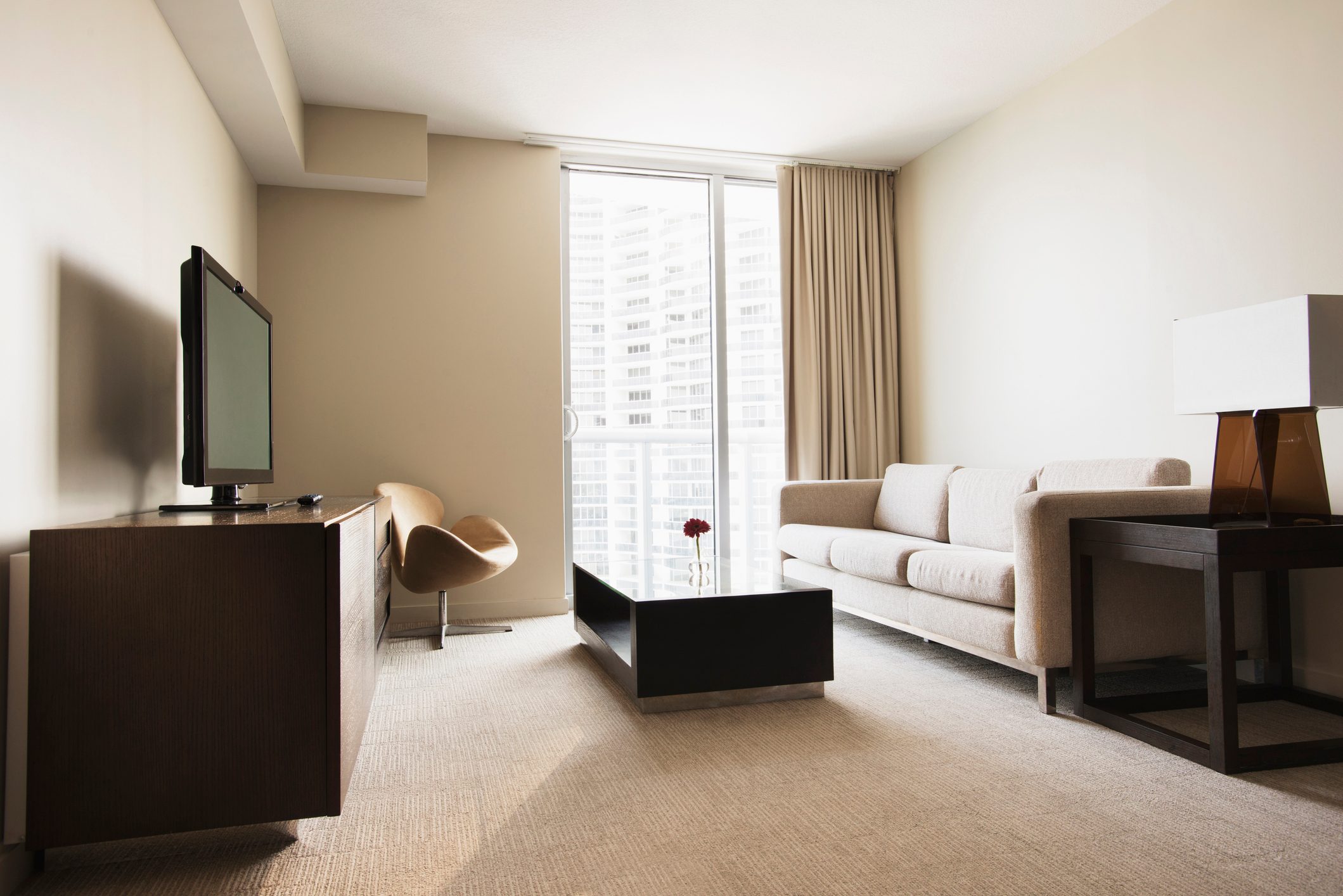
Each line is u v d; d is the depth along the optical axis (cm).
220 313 247
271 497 449
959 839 187
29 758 172
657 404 539
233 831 187
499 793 218
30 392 182
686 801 211
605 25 370
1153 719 272
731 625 293
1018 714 282
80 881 172
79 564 175
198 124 324
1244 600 302
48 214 190
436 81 418
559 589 490
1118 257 384
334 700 187
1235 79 328
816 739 257
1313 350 223
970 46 395
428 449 471
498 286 486
